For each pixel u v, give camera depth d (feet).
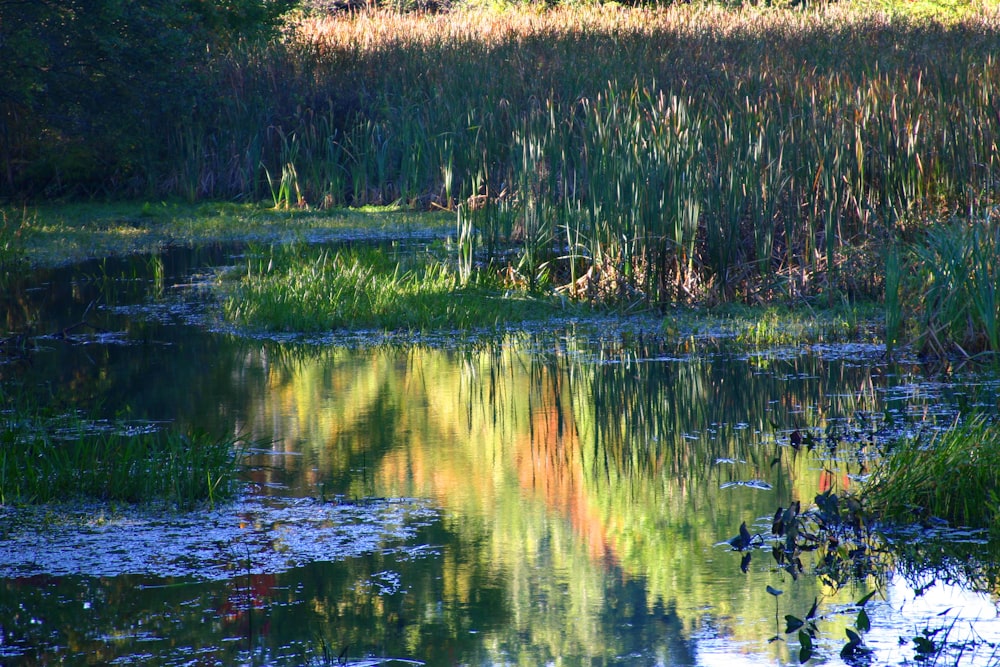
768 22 153.58
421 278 81.00
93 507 39.04
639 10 170.30
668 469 43.37
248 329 71.41
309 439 47.88
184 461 41.14
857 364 59.11
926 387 53.93
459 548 35.24
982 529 36.06
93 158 138.00
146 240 110.83
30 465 40.55
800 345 63.67
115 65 129.80
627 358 62.03
